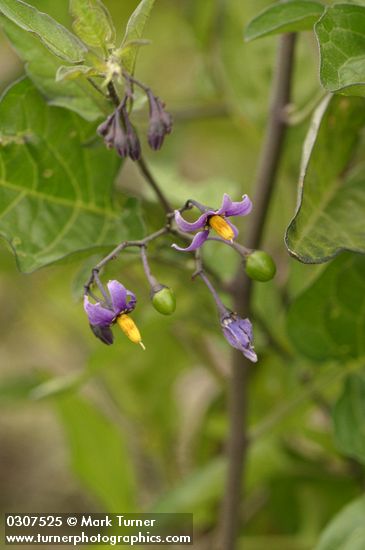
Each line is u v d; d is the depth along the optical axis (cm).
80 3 26
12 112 28
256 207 31
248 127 36
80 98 28
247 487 36
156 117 26
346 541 30
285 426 34
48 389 33
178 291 36
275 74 31
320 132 28
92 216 29
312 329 30
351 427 30
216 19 36
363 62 26
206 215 26
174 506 35
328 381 32
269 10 27
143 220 29
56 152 29
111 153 29
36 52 28
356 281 29
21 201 28
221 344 33
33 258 28
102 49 26
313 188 28
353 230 27
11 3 26
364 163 29
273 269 27
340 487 37
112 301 26
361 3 28
